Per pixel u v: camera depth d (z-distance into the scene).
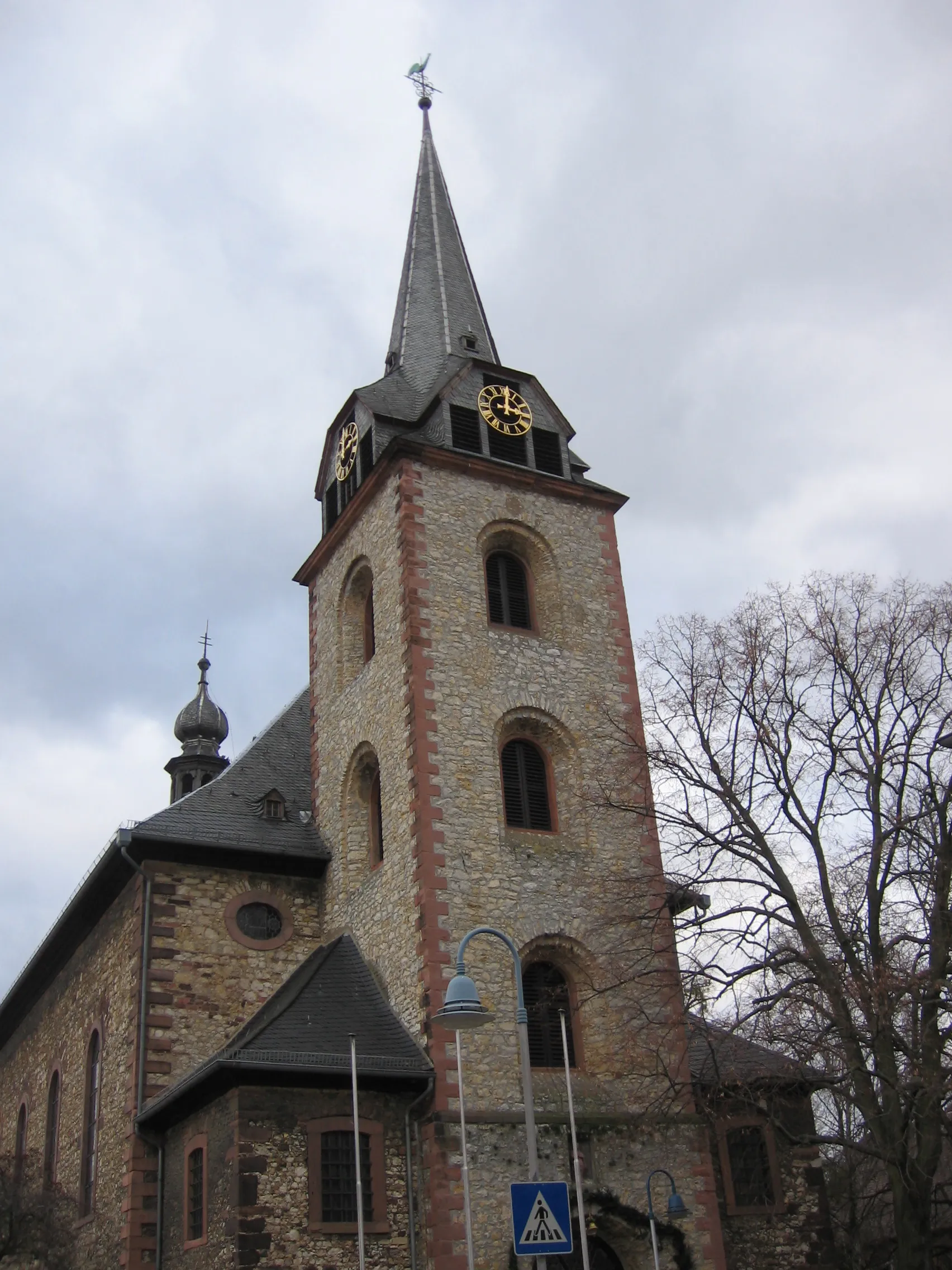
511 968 25.19
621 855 27.66
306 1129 22.38
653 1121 24.69
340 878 29.19
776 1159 26.89
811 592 24.98
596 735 28.94
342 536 33.09
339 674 31.83
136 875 28.61
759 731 23.73
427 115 44.25
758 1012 21.48
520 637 29.28
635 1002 24.45
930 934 21.81
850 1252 27.73
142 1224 24.73
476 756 27.14
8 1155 30.58
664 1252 23.83
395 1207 22.53
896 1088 20.11
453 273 38.94
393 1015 25.36
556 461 32.62
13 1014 41.28
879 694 23.77
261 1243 21.16
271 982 28.23
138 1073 26.06
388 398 33.66
